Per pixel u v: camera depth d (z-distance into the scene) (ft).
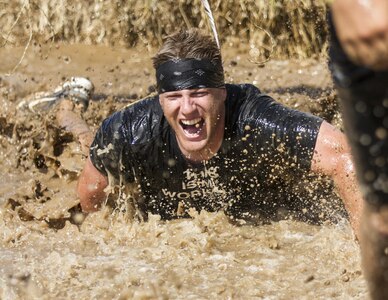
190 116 33.04
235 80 61.11
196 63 33.09
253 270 31.81
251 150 34.53
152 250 33.63
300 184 35.76
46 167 45.37
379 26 18.04
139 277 30.94
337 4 18.89
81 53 66.28
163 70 33.40
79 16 68.03
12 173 44.98
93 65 64.03
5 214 37.22
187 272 31.50
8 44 66.13
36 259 32.91
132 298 29.12
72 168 43.04
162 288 30.07
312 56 65.82
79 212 37.78
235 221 36.78
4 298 29.35
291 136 33.96
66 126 46.37
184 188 35.99
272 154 34.40
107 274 31.35
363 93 19.63
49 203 38.78
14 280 30.73
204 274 31.45
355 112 20.10
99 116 52.01
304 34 65.57
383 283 21.71
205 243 33.94
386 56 18.33
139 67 64.03
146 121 34.96
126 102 56.18
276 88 58.85
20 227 36.22
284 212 37.09
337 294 29.50
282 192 36.50
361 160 20.70
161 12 67.51
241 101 34.81
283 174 35.32
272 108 34.65
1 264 32.40
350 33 18.71
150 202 36.96
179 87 32.96
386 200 20.84
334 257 32.65
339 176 33.22
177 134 34.06
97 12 68.18
